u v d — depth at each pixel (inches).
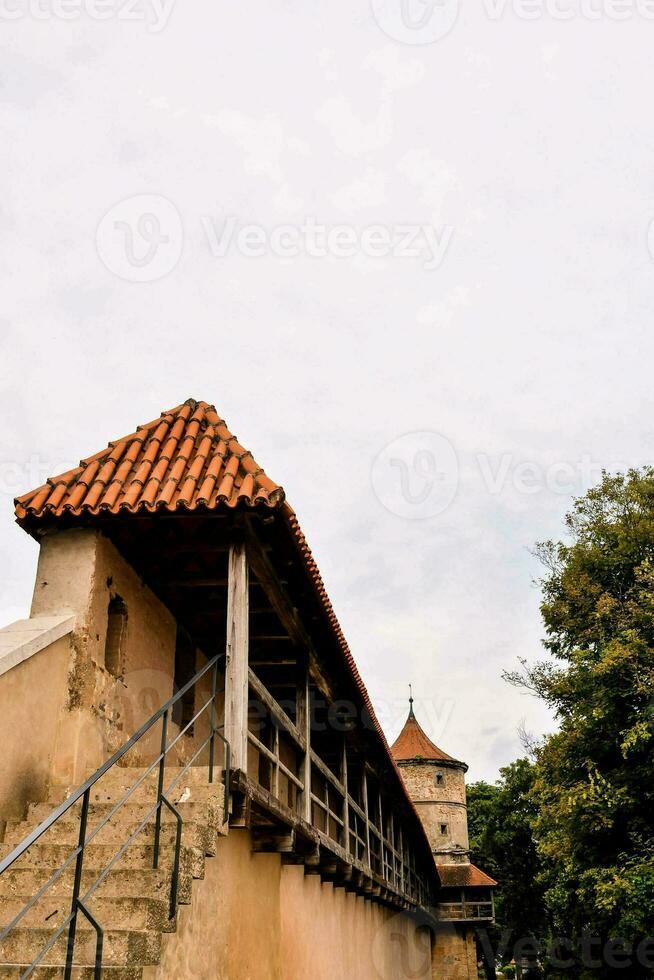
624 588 754.2
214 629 393.7
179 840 204.5
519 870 1482.5
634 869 599.5
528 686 791.7
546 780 753.0
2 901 204.5
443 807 1578.5
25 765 245.4
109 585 297.7
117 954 181.5
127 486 296.0
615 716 677.3
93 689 280.4
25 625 266.4
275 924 353.7
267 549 304.2
